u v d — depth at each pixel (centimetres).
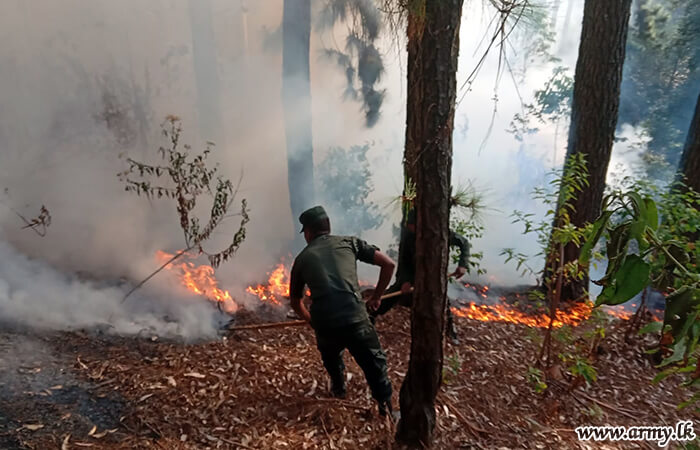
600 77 526
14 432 253
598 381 412
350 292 306
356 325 302
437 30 221
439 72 226
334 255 316
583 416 362
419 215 248
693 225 399
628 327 501
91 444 257
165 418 292
